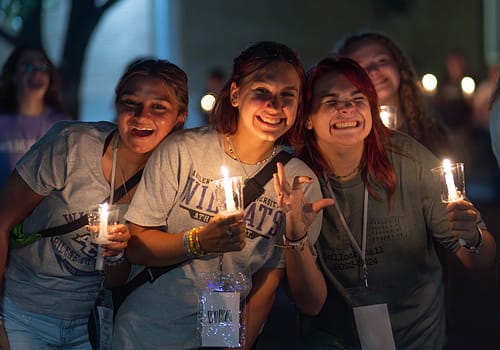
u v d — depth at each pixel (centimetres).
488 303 840
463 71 1533
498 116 440
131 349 407
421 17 2048
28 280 441
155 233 407
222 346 402
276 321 779
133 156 429
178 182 409
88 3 1236
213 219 389
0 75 647
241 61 413
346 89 435
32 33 1261
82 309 449
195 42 1927
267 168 415
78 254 433
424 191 449
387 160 446
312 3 1980
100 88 1927
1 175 639
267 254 418
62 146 426
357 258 450
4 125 642
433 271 463
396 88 568
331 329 458
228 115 415
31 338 444
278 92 407
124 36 1922
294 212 403
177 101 429
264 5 1953
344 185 450
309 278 421
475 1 2091
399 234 448
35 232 436
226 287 407
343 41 577
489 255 441
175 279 406
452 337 734
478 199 1455
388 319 443
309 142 451
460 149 786
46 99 652
